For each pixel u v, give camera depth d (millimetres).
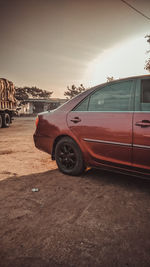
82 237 1591
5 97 12148
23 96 43969
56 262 1334
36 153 4832
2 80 11742
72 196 2342
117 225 1749
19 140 6871
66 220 1836
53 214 1939
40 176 3078
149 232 1645
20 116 35719
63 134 3066
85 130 2787
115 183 2764
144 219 1842
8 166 3662
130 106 2422
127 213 1951
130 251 1429
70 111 3072
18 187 2621
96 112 2732
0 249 1462
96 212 1973
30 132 9430
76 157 2969
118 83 2672
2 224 1773
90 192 2457
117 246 1481
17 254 1409
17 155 4605
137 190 2520
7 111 13367
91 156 2771
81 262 1332
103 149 2602
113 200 2236
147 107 2271
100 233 1639
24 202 2191
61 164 3207
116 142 2441
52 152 3330
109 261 1338
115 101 2605
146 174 2252
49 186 2654
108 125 2531
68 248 1466
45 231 1672
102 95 2779
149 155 2160
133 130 2279
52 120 3268
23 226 1743
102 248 1463
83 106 2949
